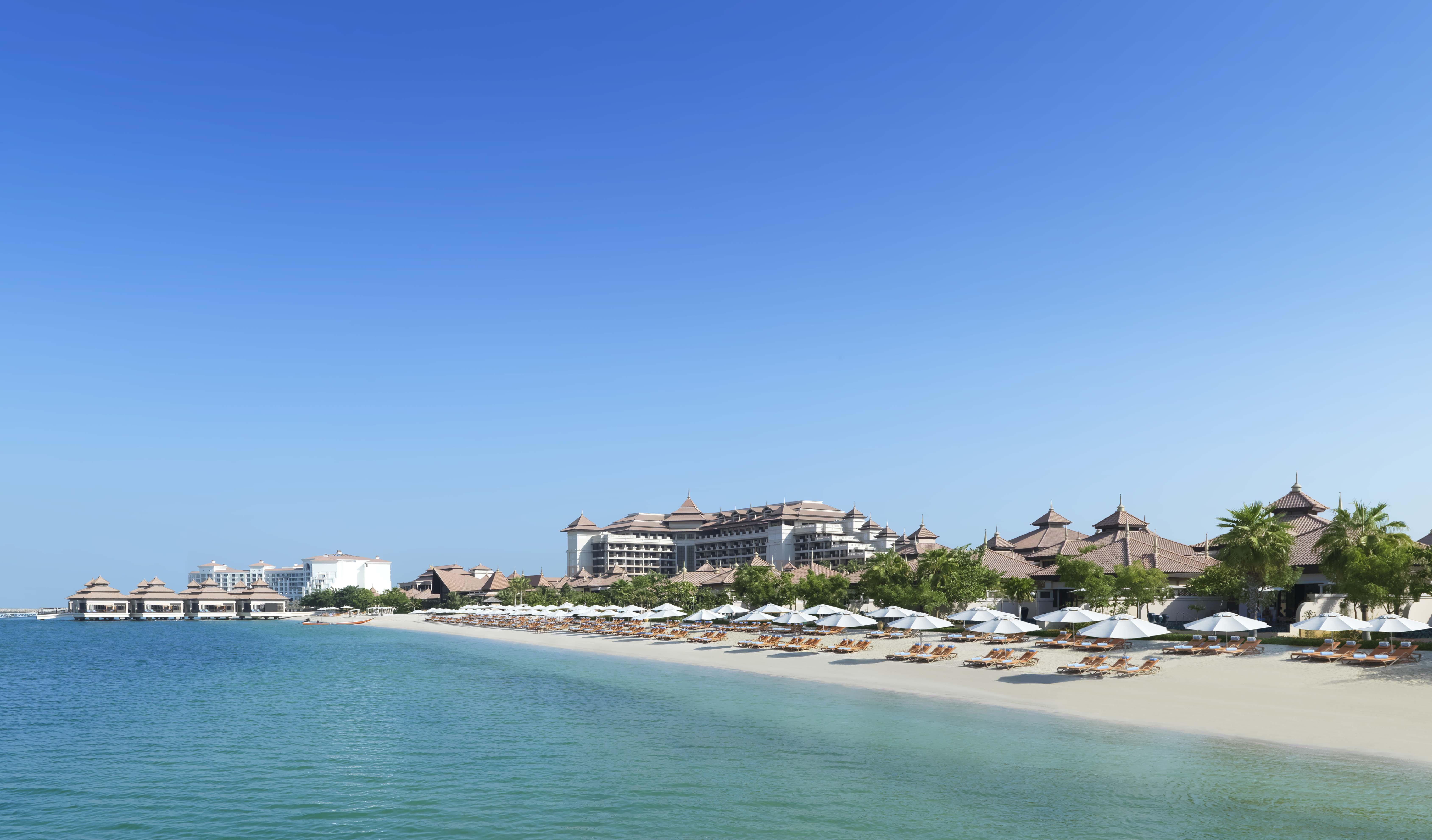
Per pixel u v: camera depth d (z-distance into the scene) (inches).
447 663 2839.6
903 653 2213.3
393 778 1107.3
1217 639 1887.3
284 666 2849.4
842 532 7022.6
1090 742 1221.1
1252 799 917.8
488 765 1175.0
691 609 4227.4
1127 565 2504.9
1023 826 851.4
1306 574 2404.0
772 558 7352.4
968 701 1608.0
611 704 1729.8
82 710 1781.5
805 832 852.6
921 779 1039.6
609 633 3804.1
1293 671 1533.0
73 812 984.3
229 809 981.8
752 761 1160.8
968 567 2659.9
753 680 2074.3
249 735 1444.4
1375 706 1300.4
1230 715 1342.3
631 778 1081.4
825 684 1934.1
